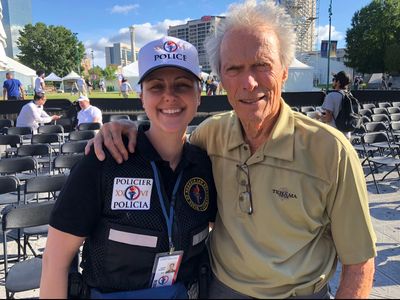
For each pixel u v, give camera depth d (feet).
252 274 5.22
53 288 4.58
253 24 5.18
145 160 4.84
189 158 5.30
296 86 79.46
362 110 36.78
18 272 9.26
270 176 5.19
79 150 22.59
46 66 235.61
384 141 24.30
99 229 4.73
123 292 4.63
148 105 5.06
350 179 4.88
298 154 5.13
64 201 4.56
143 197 4.75
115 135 4.91
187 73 4.97
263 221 5.16
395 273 11.78
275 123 5.31
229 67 5.25
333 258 5.36
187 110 5.13
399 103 47.67
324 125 5.22
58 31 236.84
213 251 5.73
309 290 5.13
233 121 5.80
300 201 5.04
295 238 5.10
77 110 46.34
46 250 4.69
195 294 5.41
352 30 183.21
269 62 5.13
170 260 4.86
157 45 5.04
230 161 5.57
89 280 4.90
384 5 174.09
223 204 5.53
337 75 20.43
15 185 14.44
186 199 5.17
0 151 30.01
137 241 4.68
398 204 18.30
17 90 50.57
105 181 4.63
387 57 159.43
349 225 4.98
